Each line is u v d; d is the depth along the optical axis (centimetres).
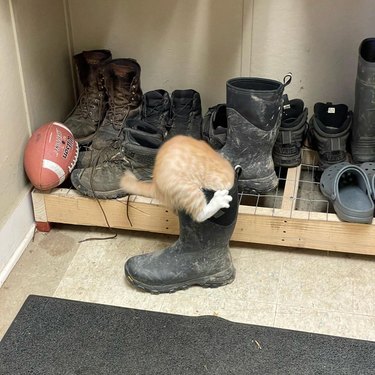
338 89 170
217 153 132
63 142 144
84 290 135
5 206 138
